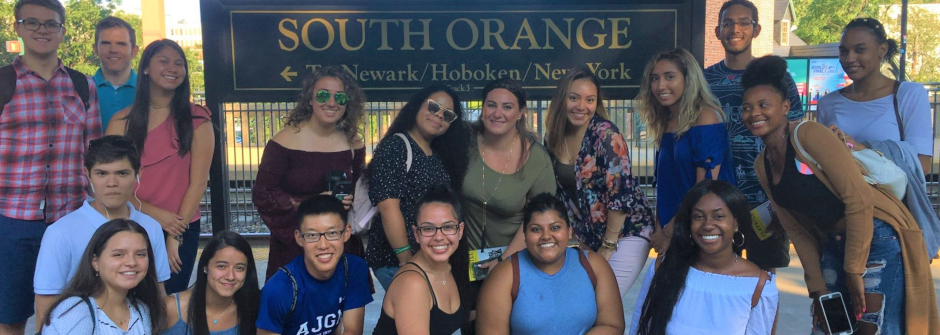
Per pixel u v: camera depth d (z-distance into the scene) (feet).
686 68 11.30
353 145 12.12
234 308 10.00
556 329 9.86
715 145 11.12
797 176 10.29
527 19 15.53
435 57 15.57
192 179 12.17
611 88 15.65
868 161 10.03
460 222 9.71
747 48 14.07
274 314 9.87
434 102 10.67
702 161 11.12
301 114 11.65
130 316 9.31
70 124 12.03
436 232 9.48
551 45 15.58
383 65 15.53
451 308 10.03
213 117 15.37
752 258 12.34
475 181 11.15
